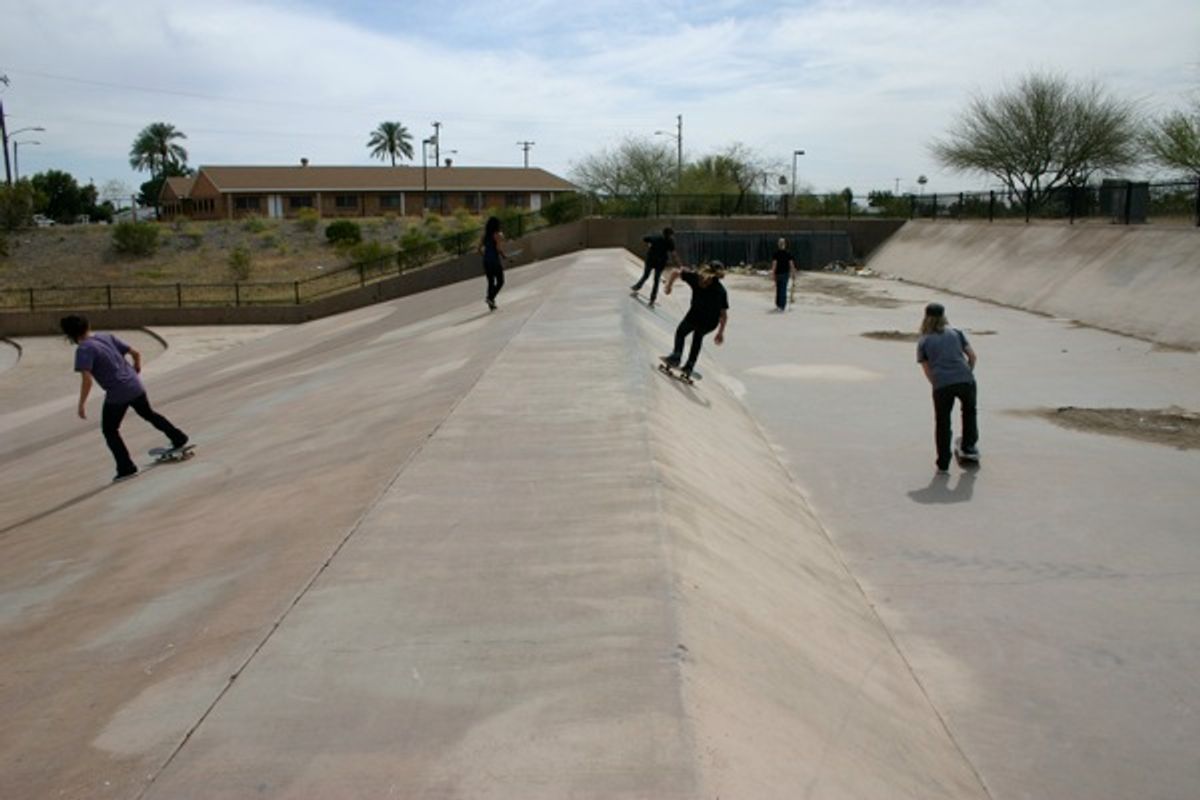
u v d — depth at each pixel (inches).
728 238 1512.1
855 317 884.0
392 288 1448.1
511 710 152.2
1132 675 215.3
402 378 526.6
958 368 369.4
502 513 245.6
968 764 182.2
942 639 234.7
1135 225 925.8
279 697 161.2
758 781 138.8
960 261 1216.2
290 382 679.1
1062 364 616.7
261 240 2204.7
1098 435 426.9
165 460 436.8
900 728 183.8
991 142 1658.5
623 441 307.3
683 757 137.7
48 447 650.2
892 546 298.4
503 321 675.4
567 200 1588.3
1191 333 685.9
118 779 143.6
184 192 3654.0
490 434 324.5
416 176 3410.4
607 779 133.3
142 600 236.2
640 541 221.1
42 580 288.8
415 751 142.5
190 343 1320.1
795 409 490.9
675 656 166.6
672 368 476.7
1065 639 233.3
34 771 154.1
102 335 424.8
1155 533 303.6
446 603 193.6
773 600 222.1
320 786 135.5
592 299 733.9
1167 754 184.5
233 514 304.7
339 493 285.3
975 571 276.7
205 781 139.2
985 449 406.9
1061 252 995.3
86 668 196.5
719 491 295.6
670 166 2226.9
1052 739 190.4
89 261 2039.9
